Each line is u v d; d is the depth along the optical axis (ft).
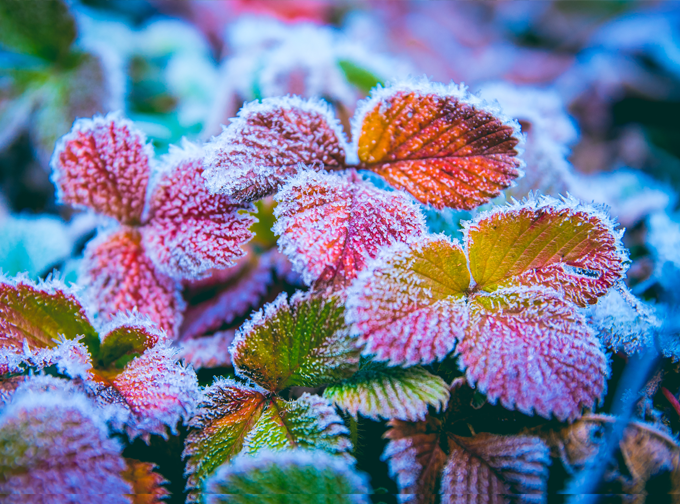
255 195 0.50
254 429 0.50
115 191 0.54
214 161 0.50
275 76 0.71
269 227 0.64
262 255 0.64
